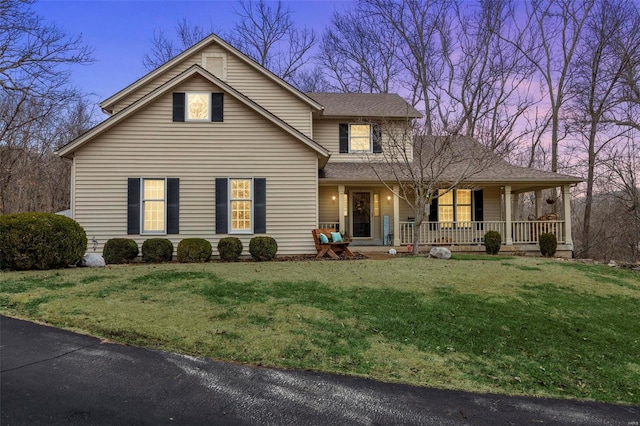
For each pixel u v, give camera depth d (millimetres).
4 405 3127
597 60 20078
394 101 17406
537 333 5816
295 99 14461
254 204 12008
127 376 3713
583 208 26203
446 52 24594
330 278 8062
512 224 15172
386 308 6285
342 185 13945
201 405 3264
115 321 5113
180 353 4297
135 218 11555
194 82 11922
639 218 18484
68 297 6090
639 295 8344
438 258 11133
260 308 5922
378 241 15508
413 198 16016
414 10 25312
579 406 3846
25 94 16672
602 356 5273
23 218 8375
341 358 4449
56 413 3035
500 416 3455
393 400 3576
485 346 5203
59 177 23266
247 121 12055
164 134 11773
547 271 9688
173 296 6367
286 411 3246
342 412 3289
